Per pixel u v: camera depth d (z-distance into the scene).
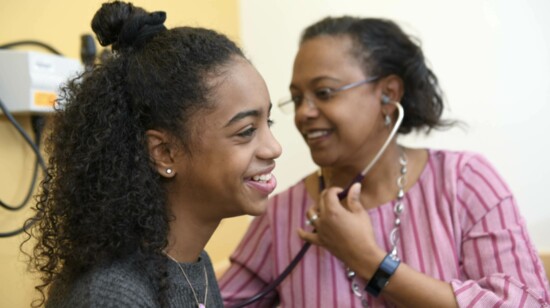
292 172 1.70
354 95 0.92
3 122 0.93
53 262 0.62
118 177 0.58
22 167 0.96
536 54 1.46
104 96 0.60
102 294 0.54
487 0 1.51
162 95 0.59
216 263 1.52
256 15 1.74
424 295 0.79
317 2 1.69
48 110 0.92
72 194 0.59
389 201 0.95
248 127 0.61
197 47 0.61
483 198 0.90
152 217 0.59
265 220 1.06
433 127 1.08
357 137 0.93
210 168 0.60
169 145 0.60
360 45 0.93
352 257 0.83
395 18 1.61
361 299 0.89
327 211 0.85
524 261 0.83
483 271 0.85
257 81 0.62
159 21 0.64
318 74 0.91
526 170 1.49
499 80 1.51
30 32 1.00
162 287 0.59
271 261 1.04
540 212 1.48
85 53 1.05
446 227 0.90
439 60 1.57
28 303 0.93
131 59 0.61
